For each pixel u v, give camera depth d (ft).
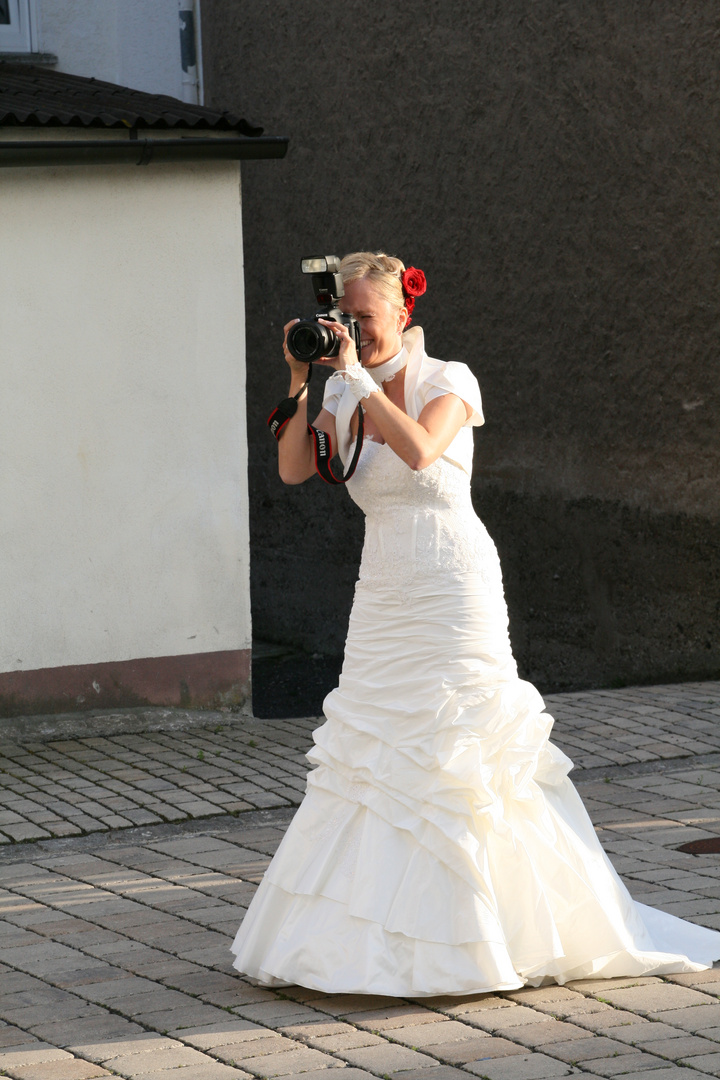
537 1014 27.94
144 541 57.16
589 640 74.13
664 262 67.36
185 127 55.31
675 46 65.51
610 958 29.55
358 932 28.48
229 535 58.85
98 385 55.83
